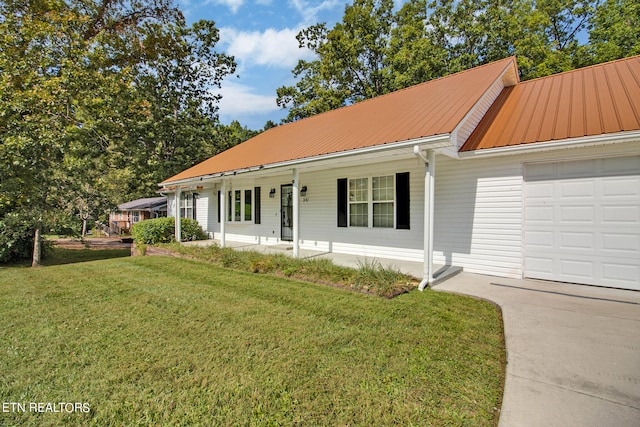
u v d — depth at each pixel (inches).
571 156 225.8
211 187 590.2
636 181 207.0
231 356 131.3
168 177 847.1
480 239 269.7
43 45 442.0
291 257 320.8
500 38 727.1
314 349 136.0
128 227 1295.5
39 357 132.4
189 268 323.6
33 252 439.2
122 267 335.9
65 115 442.9
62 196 422.6
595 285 221.8
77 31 525.3
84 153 461.4
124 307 196.5
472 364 121.9
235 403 101.7
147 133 791.7
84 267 339.6
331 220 392.8
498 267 259.9
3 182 368.2
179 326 164.1
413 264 299.9
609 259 217.0
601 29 755.4
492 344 138.2
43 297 221.1
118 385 112.5
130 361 128.6
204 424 93.0
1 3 437.1
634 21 692.1
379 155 250.5
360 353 131.8
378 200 346.0
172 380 115.0
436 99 314.7
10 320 175.3
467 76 360.5
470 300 197.3
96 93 472.7
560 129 223.6
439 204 294.4
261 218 500.1
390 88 815.1
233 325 164.4
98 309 193.5
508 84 361.4
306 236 423.8
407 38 799.1
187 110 924.6
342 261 319.6
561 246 234.2
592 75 303.1
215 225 594.9
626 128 191.9
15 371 121.7
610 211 215.8
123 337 151.3
